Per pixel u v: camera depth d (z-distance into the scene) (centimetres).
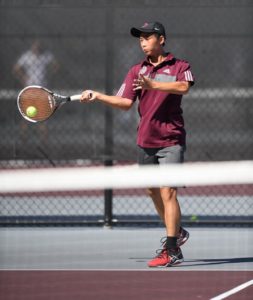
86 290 1546
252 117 2714
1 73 2708
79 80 2670
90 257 1909
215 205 2694
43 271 1736
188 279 1661
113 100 1784
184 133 1820
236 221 2355
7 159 2605
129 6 2295
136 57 2561
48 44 2681
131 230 2312
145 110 1795
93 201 2730
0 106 2680
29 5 2341
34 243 2100
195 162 2441
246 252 1983
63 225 2361
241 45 2552
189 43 2455
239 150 2725
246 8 2327
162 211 1869
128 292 1527
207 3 2358
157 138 1794
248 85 2673
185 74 1772
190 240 2152
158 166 1822
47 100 1786
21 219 2417
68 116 2841
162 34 1800
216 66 2605
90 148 2811
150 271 1753
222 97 2727
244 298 1485
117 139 2873
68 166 2750
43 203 2705
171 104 1789
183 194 2897
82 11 2361
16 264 1812
